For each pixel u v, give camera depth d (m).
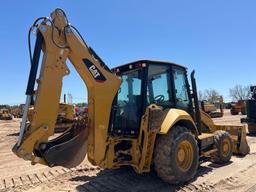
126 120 6.35
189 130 6.55
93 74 5.52
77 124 5.54
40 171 7.81
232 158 9.05
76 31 5.40
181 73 7.14
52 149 5.04
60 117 15.34
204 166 8.03
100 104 5.57
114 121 6.52
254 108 15.41
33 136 4.86
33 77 4.93
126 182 6.48
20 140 4.85
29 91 4.89
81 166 8.00
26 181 6.86
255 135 15.24
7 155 10.62
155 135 5.95
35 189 6.20
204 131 8.66
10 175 7.48
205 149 7.79
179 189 6.03
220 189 6.08
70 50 5.29
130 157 6.05
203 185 6.29
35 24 5.03
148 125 5.77
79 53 5.38
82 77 5.54
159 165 5.95
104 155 5.64
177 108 6.79
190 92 7.32
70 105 15.84
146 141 5.82
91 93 5.58
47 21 5.08
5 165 8.77
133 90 6.38
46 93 4.97
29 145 4.84
